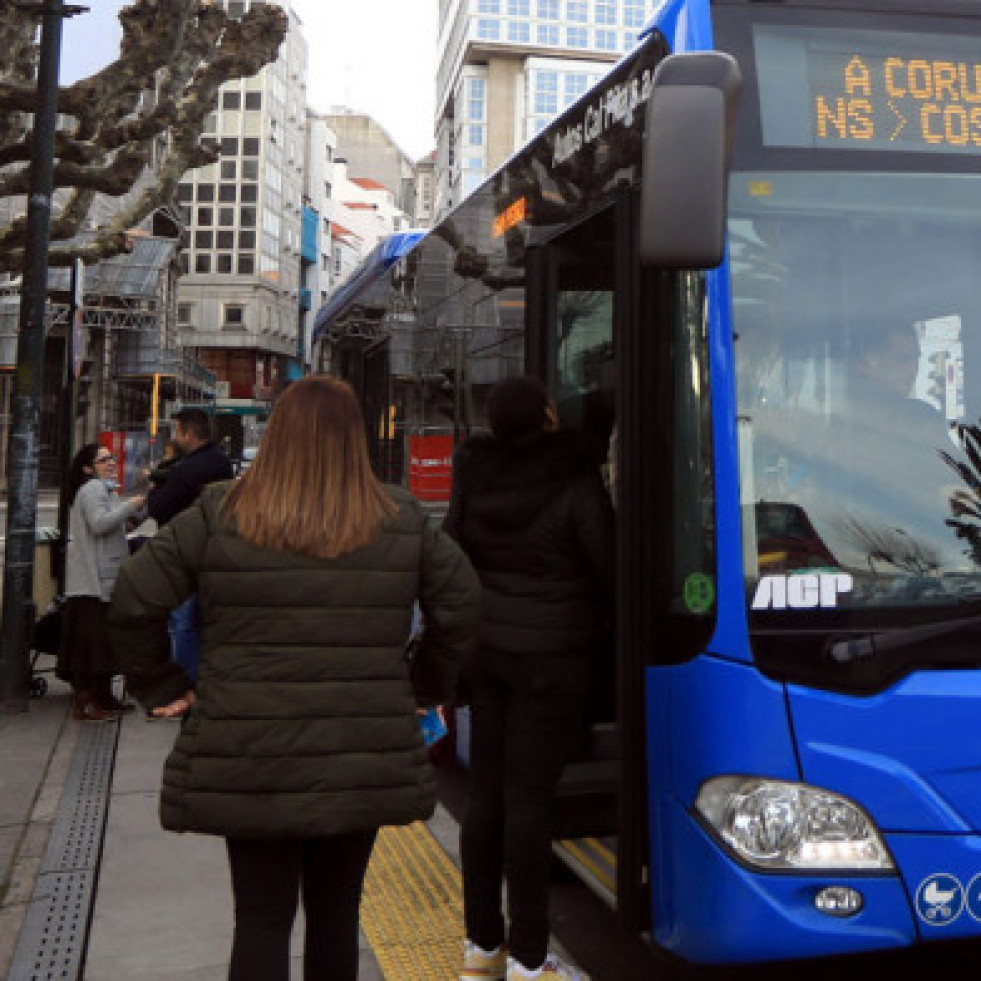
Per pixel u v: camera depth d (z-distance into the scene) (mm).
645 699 3389
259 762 2527
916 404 3270
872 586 3156
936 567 3195
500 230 5059
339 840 2734
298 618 2580
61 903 4484
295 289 100438
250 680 2561
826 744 3057
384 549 2660
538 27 133375
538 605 3564
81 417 47500
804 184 3295
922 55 3422
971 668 3143
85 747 7066
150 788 6133
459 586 2760
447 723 6316
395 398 7262
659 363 3393
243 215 91125
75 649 7754
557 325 4332
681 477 3295
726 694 3107
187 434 7566
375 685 2617
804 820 3031
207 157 11797
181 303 91188
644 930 3430
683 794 3207
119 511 7762
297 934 4137
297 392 2738
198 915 4395
